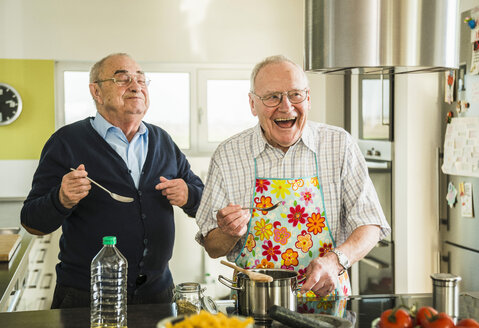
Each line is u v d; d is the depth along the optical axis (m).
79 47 4.31
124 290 1.66
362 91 4.26
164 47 4.42
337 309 1.60
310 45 1.64
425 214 3.70
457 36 1.60
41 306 4.18
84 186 2.01
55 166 2.22
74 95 4.43
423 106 3.66
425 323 1.20
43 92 4.31
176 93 4.57
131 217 2.19
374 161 4.09
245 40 4.53
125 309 1.60
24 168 4.34
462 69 3.28
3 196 4.33
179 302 1.49
